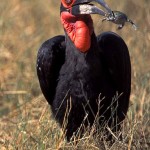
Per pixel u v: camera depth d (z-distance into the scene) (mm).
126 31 16312
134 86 14188
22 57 16172
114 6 18297
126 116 12289
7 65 15969
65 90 11406
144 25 17141
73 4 11164
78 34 11125
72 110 11453
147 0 18188
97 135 11555
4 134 12945
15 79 15438
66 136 11828
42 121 12188
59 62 11609
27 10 18688
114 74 11531
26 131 12266
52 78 11695
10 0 18422
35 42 16828
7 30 17188
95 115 11445
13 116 13828
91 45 11180
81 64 11188
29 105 13883
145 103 13336
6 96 14844
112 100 11438
